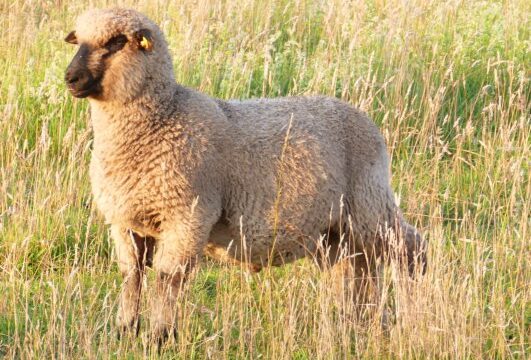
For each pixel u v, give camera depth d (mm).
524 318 23562
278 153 22297
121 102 21203
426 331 21203
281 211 22266
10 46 36250
